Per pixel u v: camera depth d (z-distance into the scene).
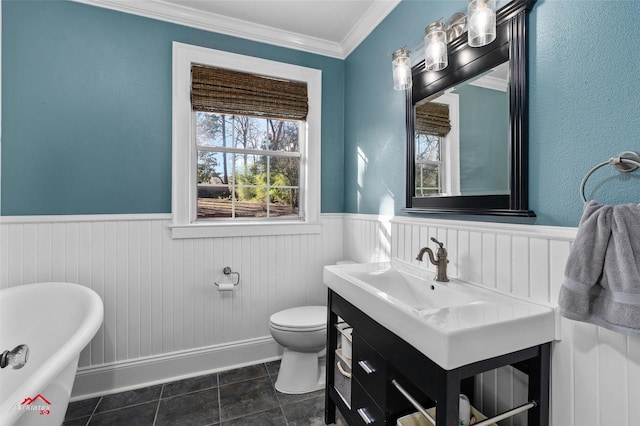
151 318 2.09
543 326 1.01
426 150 1.66
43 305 1.71
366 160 2.30
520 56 1.16
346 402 1.52
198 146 2.26
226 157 2.36
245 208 2.42
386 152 2.06
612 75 0.91
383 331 1.16
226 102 2.25
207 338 2.23
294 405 1.83
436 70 1.45
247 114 2.36
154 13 2.08
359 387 1.35
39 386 0.98
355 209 2.47
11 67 1.79
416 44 1.76
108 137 1.99
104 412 1.76
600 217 0.86
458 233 1.45
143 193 2.07
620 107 0.89
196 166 2.26
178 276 2.15
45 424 1.09
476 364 0.91
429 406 1.23
